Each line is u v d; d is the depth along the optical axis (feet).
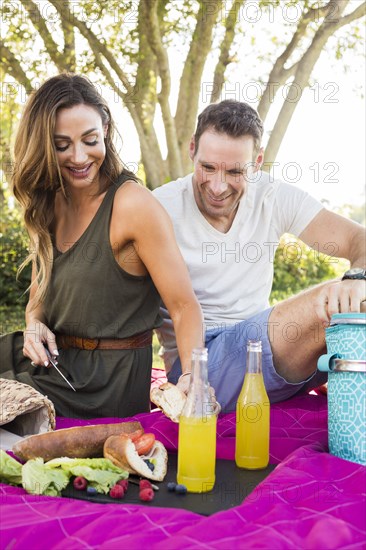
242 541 4.00
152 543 4.05
